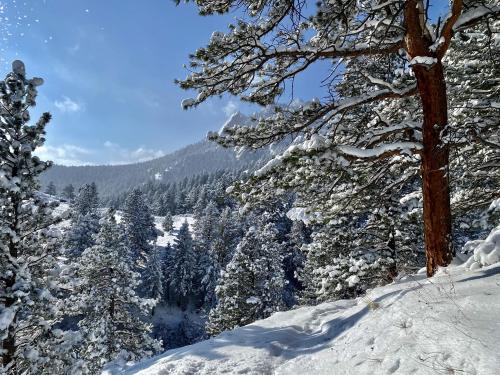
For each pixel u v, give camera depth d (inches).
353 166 339.6
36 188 544.4
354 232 615.2
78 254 2455.7
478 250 260.7
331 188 338.3
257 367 229.3
